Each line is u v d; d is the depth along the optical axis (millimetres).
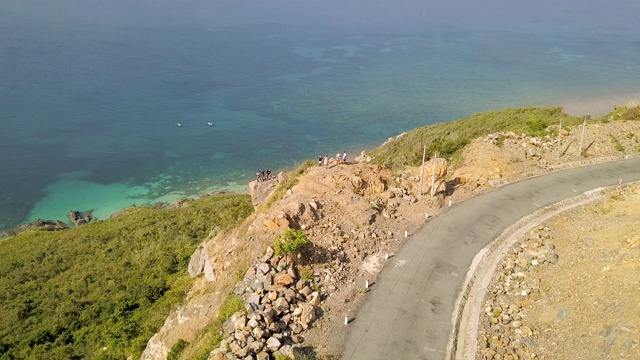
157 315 38531
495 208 39219
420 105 118062
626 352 21578
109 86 128750
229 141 100062
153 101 119812
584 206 38750
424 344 25438
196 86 130625
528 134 53312
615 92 120875
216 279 32375
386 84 133625
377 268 31562
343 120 109938
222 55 159250
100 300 44406
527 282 29766
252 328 24375
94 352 37500
